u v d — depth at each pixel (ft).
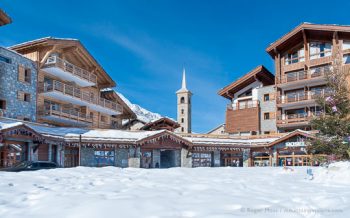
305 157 102.99
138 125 168.86
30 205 17.97
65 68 106.93
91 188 24.72
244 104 145.48
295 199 19.92
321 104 48.47
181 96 223.51
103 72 131.85
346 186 28.63
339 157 44.98
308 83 126.62
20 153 75.41
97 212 15.81
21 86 95.14
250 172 51.96
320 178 35.45
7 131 66.95
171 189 23.82
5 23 83.10
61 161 87.92
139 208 16.56
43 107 102.83
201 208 16.67
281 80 132.77
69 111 110.63
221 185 27.09
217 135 118.93
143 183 28.35
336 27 116.78
